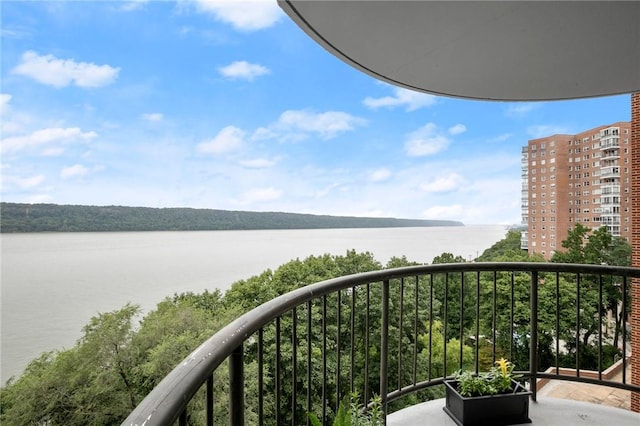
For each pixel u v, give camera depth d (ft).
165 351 41.63
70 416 39.55
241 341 3.05
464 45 4.99
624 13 4.41
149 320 48.06
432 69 5.70
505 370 7.50
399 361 7.45
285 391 37.04
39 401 38.70
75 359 40.75
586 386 27.40
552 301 47.09
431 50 5.09
